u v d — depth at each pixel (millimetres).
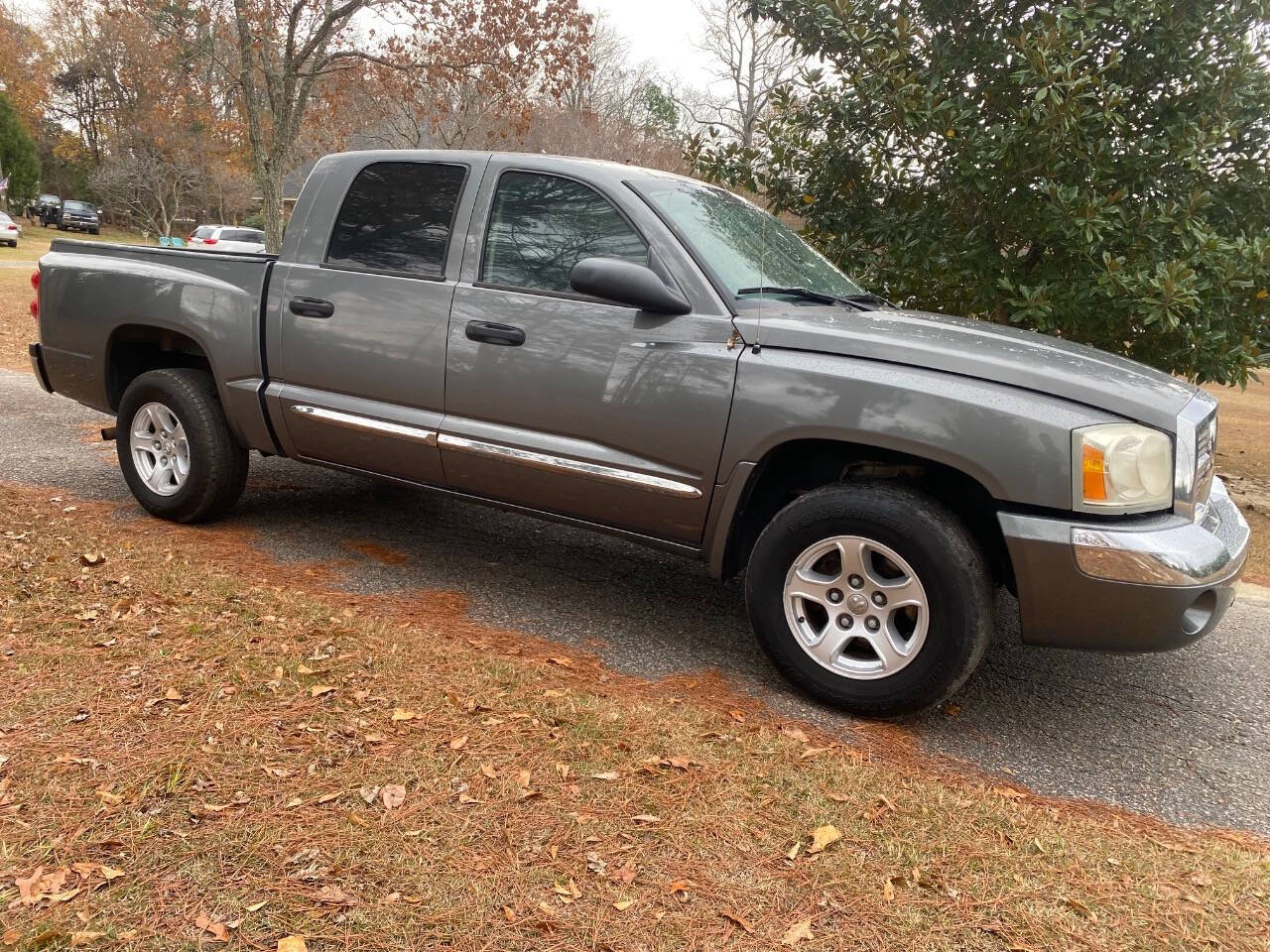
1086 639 2992
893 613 3176
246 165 41125
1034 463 2898
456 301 3863
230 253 4605
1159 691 3752
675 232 3551
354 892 2078
